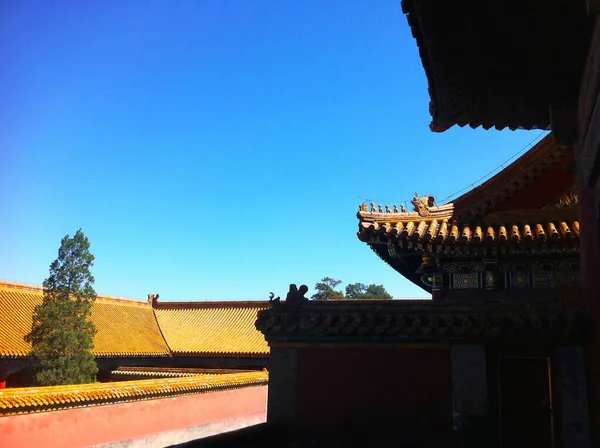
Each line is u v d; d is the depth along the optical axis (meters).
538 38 6.59
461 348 9.85
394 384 10.05
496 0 5.95
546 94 7.87
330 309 10.60
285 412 10.42
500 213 13.27
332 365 10.41
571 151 12.61
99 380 38.75
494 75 7.38
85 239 33.09
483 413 9.52
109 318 43.66
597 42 5.57
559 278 11.47
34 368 30.56
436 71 7.14
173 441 26.31
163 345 44.16
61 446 20.30
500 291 13.46
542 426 9.59
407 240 13.10
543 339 9.56
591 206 7.52
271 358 10.75
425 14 6.02
